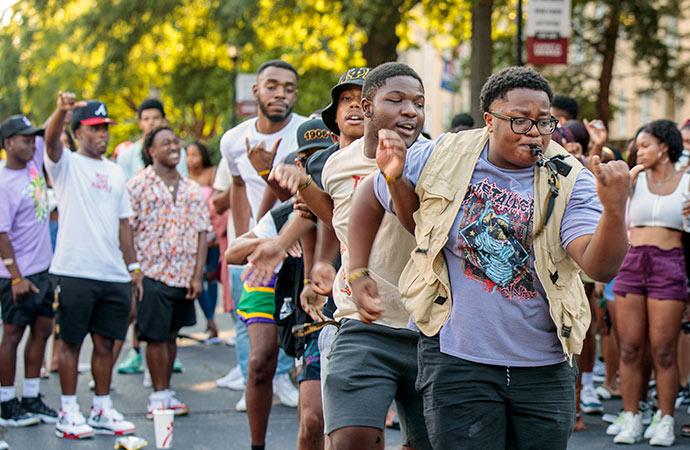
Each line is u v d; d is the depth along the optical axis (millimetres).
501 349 3320
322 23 19891
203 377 8906
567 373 3402
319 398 4570
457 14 19406
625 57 21312
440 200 3359
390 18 16281
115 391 8258
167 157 7473
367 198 3562
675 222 6277
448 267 3400
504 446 3420
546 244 3262
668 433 6262
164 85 27953
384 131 3346
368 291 3502
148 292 7219
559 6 10812
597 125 6027
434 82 50312
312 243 4359
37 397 7180
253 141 6793
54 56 26109
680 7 19859
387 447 6324
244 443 6438
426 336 3480
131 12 21672
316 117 5340
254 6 18609
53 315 7227
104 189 6871
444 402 3381
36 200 7184
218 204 7801
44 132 6879
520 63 11273
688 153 7578
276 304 4922
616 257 2984
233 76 20328
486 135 3402
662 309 6270
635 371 6426
